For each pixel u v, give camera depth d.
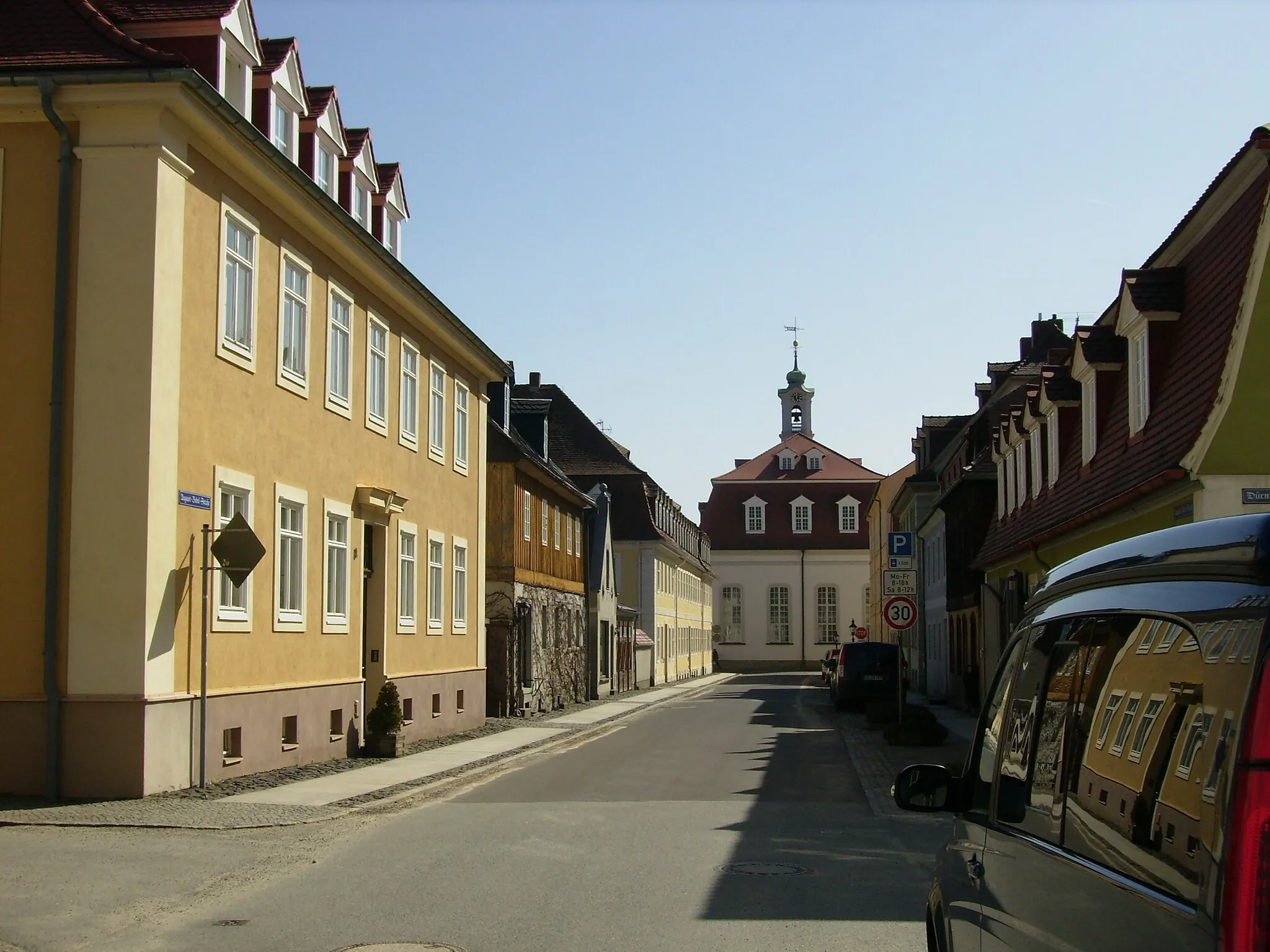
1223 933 2.70
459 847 11.52
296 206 17.89
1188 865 2.95
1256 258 13.85
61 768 13.85
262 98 17.84
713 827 12.93
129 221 14.28
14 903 8.86
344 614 20.41
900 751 22.91
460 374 27.69
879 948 7.72
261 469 17.09
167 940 7.84
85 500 14.05
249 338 16.78
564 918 8.52
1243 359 13.91
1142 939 3.13
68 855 10.77
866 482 96.56
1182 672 3.21
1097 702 3.82
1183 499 15.05
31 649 14.09
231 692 15.95
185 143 14.88
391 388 22.89
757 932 8.16
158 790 14.16
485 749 22.42
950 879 5.21
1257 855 2.66
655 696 48.47
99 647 13.91
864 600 94.94
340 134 20.98
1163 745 3.25
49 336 14.34
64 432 14.20
